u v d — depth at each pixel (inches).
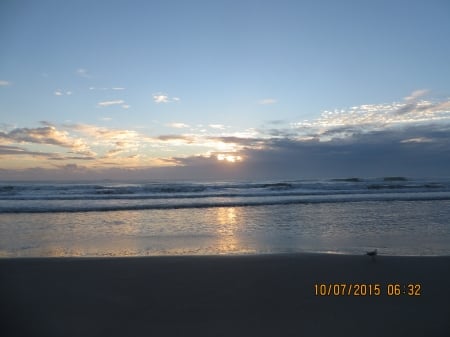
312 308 201.5
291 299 215.0
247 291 229.0
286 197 1036.5
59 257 318.0
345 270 276.1
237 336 167.0
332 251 373.4
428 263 297.0
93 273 267.0
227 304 206.5
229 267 284.7
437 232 487.2
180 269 278.7
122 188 1330.0
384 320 186.4
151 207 781.9
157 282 246.2
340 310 198.8
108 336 167.8
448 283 246.5
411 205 824.9
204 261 303.6
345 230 502.6
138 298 215.5
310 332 172.1
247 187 1508.4
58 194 1080.2
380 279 254.4
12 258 310.0
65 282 245.9
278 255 326.6
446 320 187.3
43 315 190.2
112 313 193.6
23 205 782.5
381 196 1043.3
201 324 180.1
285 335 168.4
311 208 774.5
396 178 2402.8
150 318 186.7
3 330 172.9
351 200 933.8
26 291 227.3
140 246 402.6
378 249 384.2
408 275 263.6
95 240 437.7
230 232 490.6
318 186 1529.3
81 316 189.5
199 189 1352.1
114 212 711.7
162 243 419.5
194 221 592.7
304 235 468.1
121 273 267.4
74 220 597.9
